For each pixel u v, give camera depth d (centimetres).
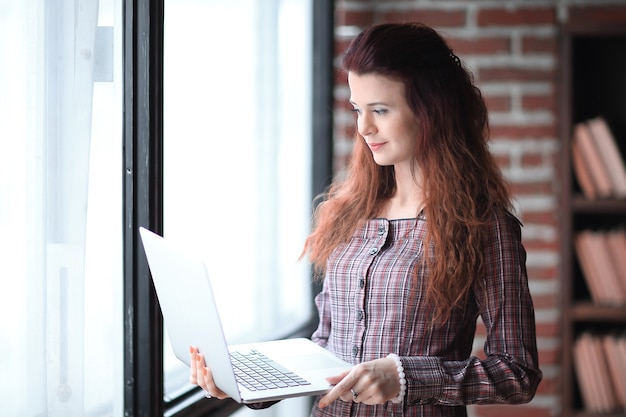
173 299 133
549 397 293
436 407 145
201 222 202
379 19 290
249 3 228
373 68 143
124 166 156
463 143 148
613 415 281
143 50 155
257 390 128
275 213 252
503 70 289
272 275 251
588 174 283
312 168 286
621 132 301
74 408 139
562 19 287
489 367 138
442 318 143
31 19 129
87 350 145
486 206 146
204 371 134
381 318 146
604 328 306
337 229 160
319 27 284
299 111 272
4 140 125
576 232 290
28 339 131
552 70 288
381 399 131
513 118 290
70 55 137
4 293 126
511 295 142
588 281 286
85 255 142
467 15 289
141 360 159
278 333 252
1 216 125
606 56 300
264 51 240
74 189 138
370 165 159
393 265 146
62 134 135
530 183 291
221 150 212
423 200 147
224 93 213
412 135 146
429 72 145
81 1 138
